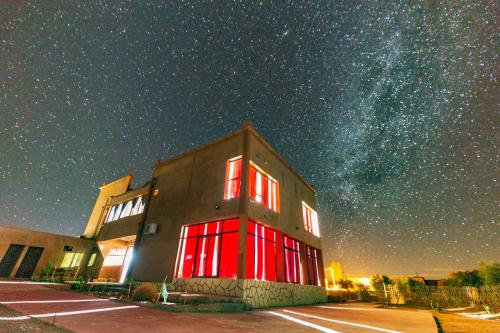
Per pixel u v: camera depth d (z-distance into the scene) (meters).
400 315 9.34
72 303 6.77
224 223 11.82
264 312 8.42
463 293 16.67
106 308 6.23
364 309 11.86
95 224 23.61
